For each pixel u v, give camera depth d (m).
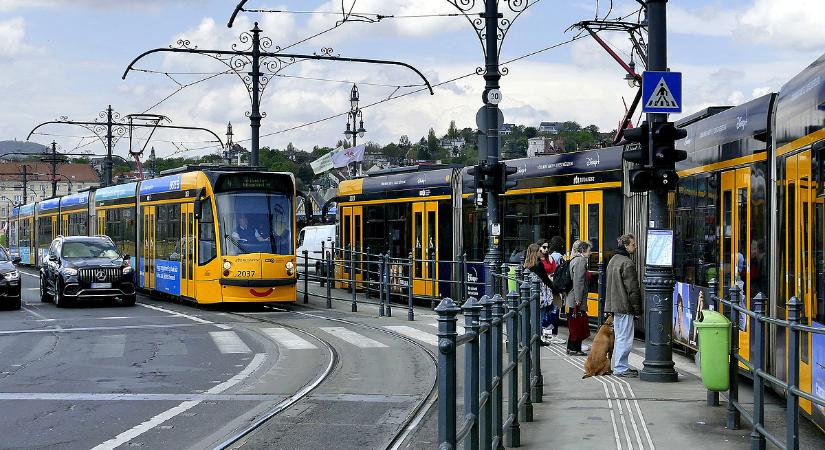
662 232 13.47
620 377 13.97
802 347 9.23
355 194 32.53
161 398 12.98
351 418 11.51
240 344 19.27
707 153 14.89
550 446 9.57
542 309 18.45
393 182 29.91
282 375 15.14
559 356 16.69
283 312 26.52
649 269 13.58
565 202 22.20
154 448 9.88
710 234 14.61
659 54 13.00
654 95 12.88
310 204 27.52
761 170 12.38
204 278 26.64
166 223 29.77
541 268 18.36
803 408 9.40
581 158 21.86
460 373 14.91
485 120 22.19
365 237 31.66
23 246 61.59
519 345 10.95
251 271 26.06
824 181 9.02
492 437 8.09
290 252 26.70
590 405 11.69
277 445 10.02
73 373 15.33
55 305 29.11
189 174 28.05
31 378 14.78
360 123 49.12
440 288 27.11
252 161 33.28
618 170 20.64
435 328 22.14
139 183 33.06
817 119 9.34
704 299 14.76
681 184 16.42
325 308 28.03
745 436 9.80
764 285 11.98
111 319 24.55
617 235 20.56
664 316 13.45
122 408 12.23
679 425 10.37
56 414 11.79
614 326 14.19
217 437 10.42
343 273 33.88
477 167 21.98
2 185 149.00
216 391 13.59
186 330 21.89
